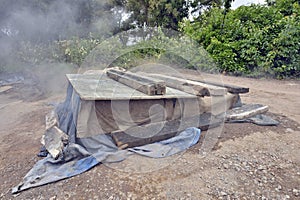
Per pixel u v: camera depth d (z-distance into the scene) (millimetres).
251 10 9438
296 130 3428
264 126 3547
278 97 5609
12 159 2768
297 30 7836
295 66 8086
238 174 2346
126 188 2145
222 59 9023
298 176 2295
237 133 3299
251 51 8570
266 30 8375
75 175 2340
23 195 2061
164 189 2131
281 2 9250
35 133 3664
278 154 2727
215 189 2121
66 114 3674
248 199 1982
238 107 4086
